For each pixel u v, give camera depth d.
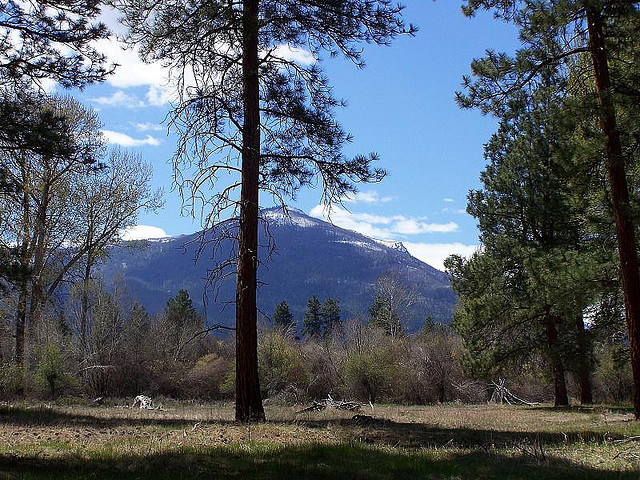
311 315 97.69
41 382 31.17
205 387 46.12
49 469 7.12
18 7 11.47
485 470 7.61
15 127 11.91
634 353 13.58
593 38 13.53
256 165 13.86
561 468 7.72
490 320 26.17
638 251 15.98
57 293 30.42
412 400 42.41
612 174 13.69
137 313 43.03
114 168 31.23
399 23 13.84
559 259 19.00
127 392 41.59
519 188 25.70
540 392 41.84
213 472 7.21
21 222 25.44
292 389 41.28
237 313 13.45
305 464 7.85
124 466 7.42
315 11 13.84
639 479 6.94
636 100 13.03
